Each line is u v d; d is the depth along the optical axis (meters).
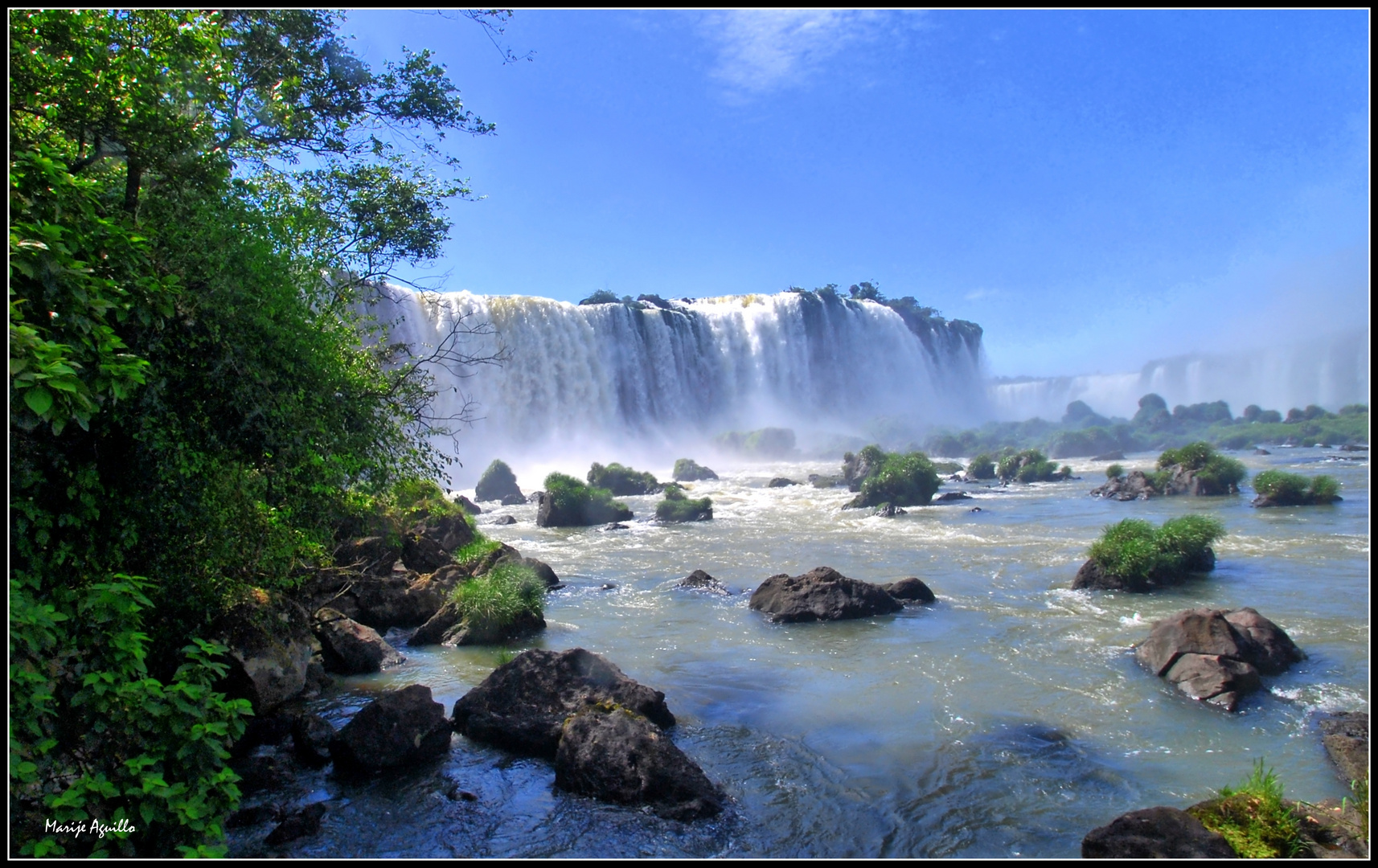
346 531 16.31
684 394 63.59
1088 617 14.13
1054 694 10.32
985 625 13.87
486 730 9.02
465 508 34.06
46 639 4.88
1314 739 8.62
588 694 9.34
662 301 71.06
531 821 7.14
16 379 4.36
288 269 9.06
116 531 7.14
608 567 21.31
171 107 7.68
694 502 31.97
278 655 9.59
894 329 82.94
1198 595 15.38
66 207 5.60
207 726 5.46
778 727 9.45
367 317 12.81
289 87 12.06
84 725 5.40
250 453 8.62
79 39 6.72
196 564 8.59
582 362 55.22
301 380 9.35
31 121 6.89
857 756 8.56
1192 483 32.97
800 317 73.69
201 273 7.81
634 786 7.43
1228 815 6.28
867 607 14.84
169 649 8.58
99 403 5.62
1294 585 15.96
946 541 23.81
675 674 11.64
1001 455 47.91
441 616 14.04
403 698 8.60
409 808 7.39
